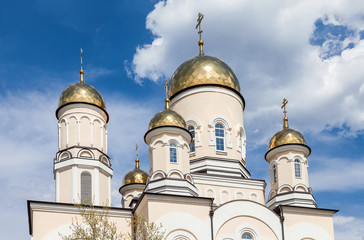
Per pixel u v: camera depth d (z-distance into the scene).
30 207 42.62
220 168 49.34
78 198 45.50
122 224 44.16
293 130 50.31
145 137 46.19
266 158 50.81
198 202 42.88
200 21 57.16
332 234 46.16
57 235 42.44
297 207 45.84
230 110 52.03
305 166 49.28
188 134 45.91
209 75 52.25
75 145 47.47
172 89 53.50
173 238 41.41
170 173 43.66
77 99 48.94
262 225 44.34
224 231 43.00
